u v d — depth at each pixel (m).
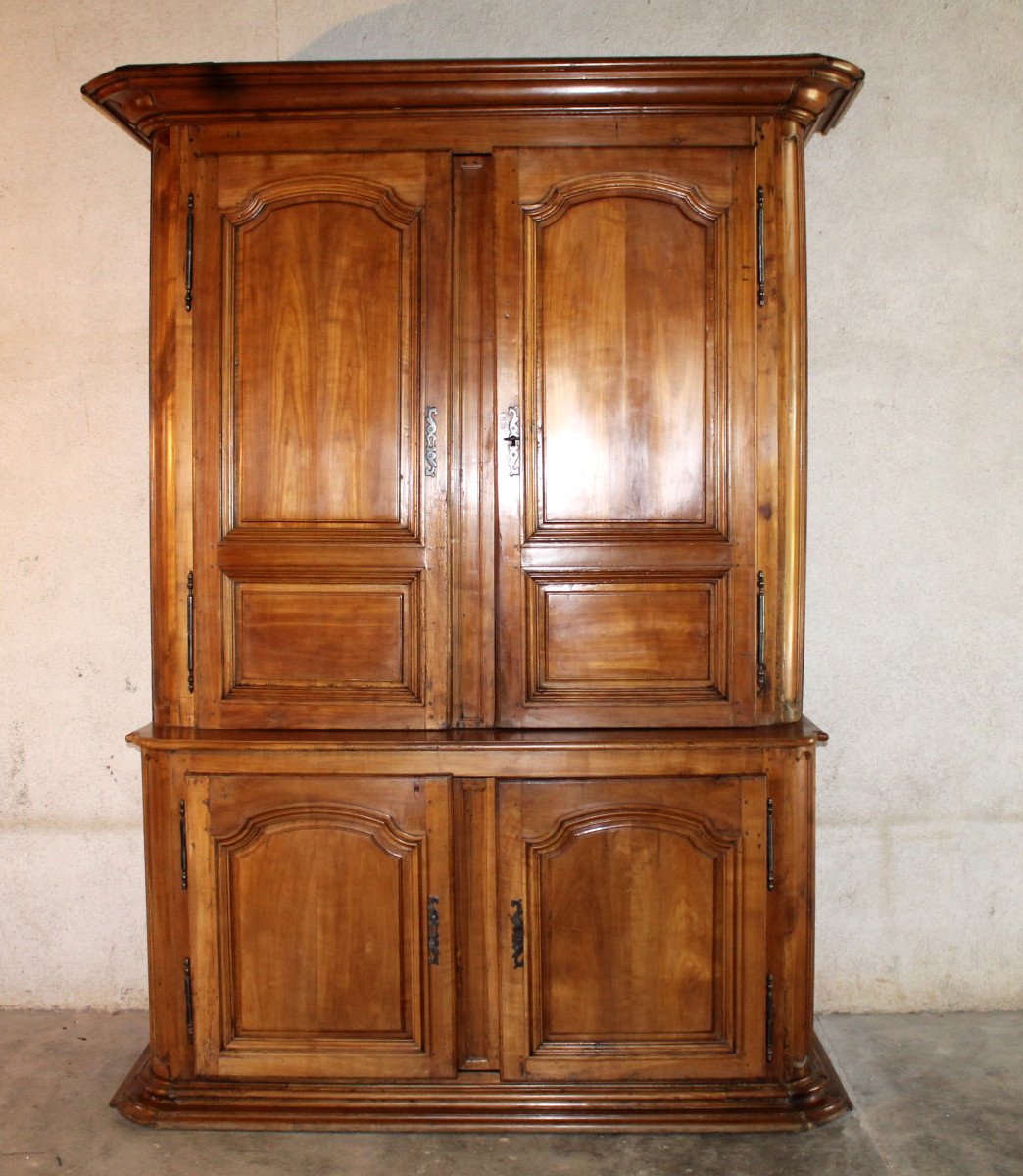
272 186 2.15
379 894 2.12
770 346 2.14
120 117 2.23
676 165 2.13
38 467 2.71
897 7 2.64
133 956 2.74
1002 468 2.68
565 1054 2.13
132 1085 2.26
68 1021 2.68
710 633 2.17
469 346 2.18
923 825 2.71
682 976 2.13
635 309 2.14
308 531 2.17
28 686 2.73
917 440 2.67
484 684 2.17
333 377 2.16
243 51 2.68
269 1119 2.12
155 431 2.19
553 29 2.67
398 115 2.13
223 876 2.14
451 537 2.16
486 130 2.14
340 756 2.10
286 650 2.18
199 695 2.19
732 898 2.12
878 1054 2.47
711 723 2.16
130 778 2.74
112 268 2.69
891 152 2.65
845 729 2.71
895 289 2.66
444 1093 2.13
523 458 2.14
